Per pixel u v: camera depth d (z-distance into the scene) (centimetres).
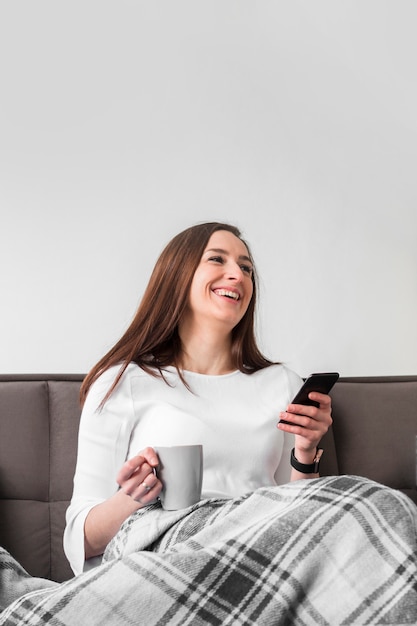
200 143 242
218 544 111
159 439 156
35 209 227
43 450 173
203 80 244
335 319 246
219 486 155
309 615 106
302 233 246
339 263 247
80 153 232
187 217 238
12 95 230
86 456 157
